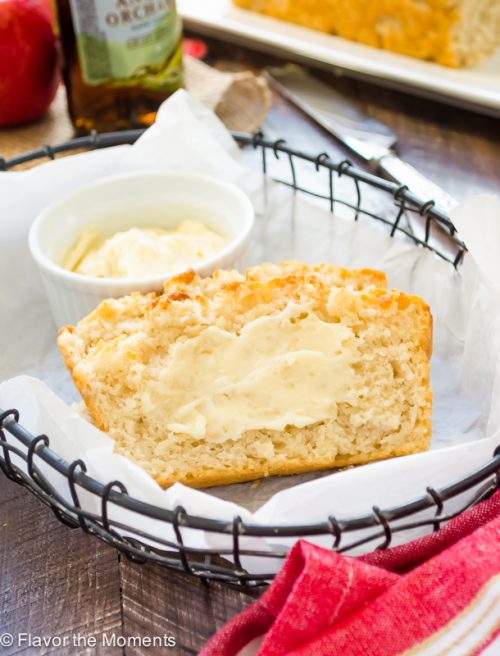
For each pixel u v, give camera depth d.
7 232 0.41
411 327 0.34
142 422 0.33
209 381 0.33
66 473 0.29
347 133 0.51
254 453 0.33
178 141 0.42
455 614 0.27
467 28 0.53
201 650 0.28
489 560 0.28
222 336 0.33
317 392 0.33
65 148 0.42
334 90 0.56
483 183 0.49
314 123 0.54
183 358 0.33
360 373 0.34
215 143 0.43
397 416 0.34
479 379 0.36
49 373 0.39
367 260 0.41
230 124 0.51
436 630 0.27
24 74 0.50
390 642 0.27
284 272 0.35
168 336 0.33
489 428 0.33
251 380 0.33
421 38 0.55
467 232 0.33
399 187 0.38
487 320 0.35
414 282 0.39
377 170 0.47
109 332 0.34
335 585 0.27
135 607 0.31
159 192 0.42
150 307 0.34
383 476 0.29
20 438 0.30
